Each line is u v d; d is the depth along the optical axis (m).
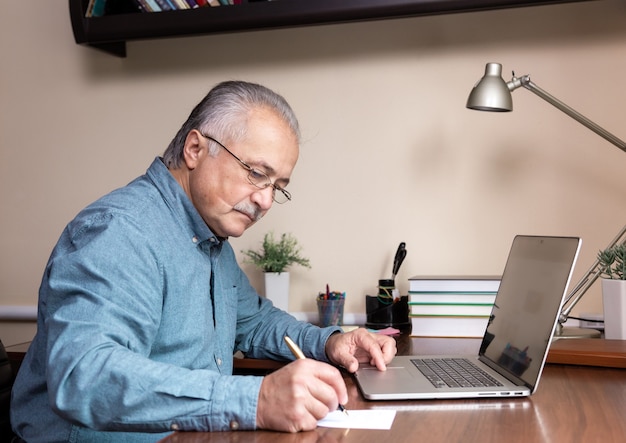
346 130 2.30
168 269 1.33
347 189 2.31
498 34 2.18
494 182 2.19
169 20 2.15
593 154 2.12
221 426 1.03
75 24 2.23
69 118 2.53
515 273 1.48
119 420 1.04
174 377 1.05
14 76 2.58
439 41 2.22
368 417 1.07
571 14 2.12
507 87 1.88
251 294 1.79
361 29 2.28
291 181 2.35
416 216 2.26
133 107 2.47
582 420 1.04
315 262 2.34
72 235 1.27
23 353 2.02
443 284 1.93
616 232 2.10
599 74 2.11
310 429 1.02
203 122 1.39
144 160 2.47
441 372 1.37
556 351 1.46
